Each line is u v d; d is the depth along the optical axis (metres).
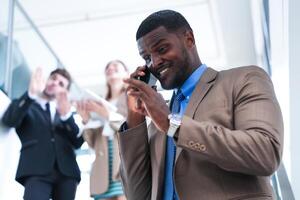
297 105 2.11
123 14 5.78
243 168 0.94
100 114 2.96
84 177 3.18
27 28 4.41
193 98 1.11
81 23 5.94
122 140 1.17
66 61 6.53
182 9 5.70
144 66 1.18
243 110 1.03
